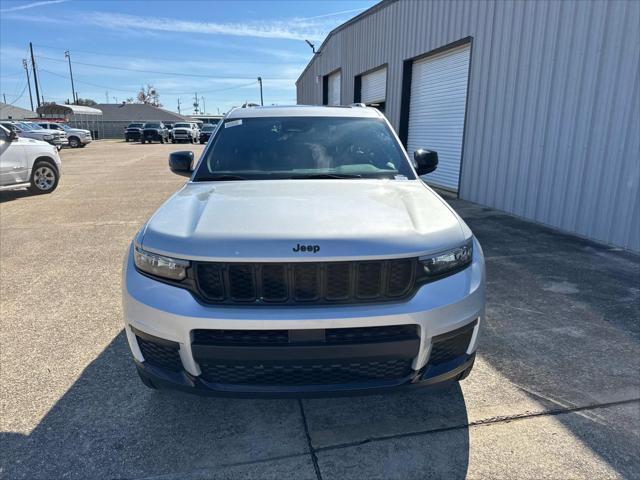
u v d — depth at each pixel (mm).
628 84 5582
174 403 2684
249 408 2650
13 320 3791
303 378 2119
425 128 11453
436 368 2234
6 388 2828
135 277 2293
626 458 2240
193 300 2096
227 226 2215
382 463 2225
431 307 2125
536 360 3133
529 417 2549
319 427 2490
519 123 7625
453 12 9570
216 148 3443
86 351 3271
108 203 9438
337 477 2139
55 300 4219
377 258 2070
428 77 11141
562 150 6688
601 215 6070
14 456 2260
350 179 3125
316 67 22625
